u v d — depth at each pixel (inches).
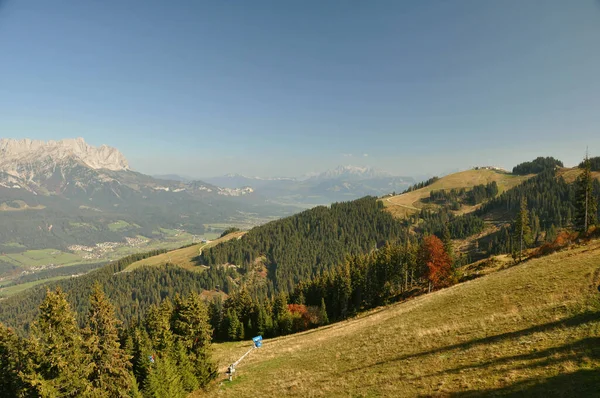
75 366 1087.0
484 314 1130.0
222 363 2041.1
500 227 7790.4
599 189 6609.3
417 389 733.3
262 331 3366.1
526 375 613.9
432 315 1408.7
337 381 1000.9
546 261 1568.7
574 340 685.9
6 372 1156.5
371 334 1496.1
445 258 2647.6
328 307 4028.1
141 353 1610.5
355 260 4665.4
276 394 1097.4
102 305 1320.1
